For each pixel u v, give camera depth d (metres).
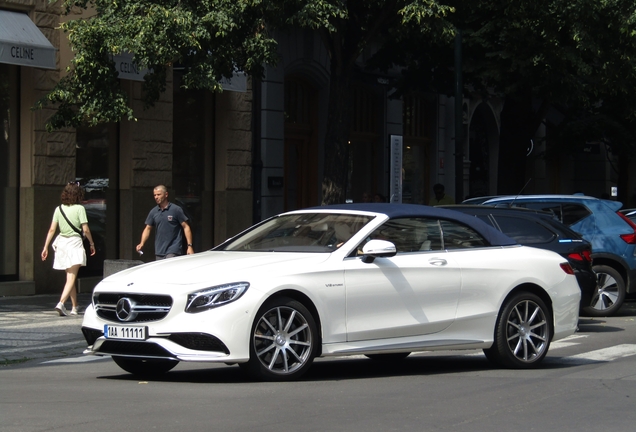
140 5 21.95
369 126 39.62
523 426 9.50
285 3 22.56
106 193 27.50
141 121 27.88
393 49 34.19
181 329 11.40
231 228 31.31
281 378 12.04
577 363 14.84
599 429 9.39
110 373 13.70
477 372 13.66
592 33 28.20
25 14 24.81
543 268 14.31
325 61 35.53
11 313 21.30
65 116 22.45
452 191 45.56
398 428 9.30
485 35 29.70
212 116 31.14
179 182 30.12
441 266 13.25
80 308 22.56
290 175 35.19
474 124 48.91
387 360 15.20
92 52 21.78
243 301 11.53
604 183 58.66
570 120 42.75
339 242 12.84
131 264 20.44
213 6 21.97
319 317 12.17
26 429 9.09
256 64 22.72
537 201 22.95
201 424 9.38
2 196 24.77
